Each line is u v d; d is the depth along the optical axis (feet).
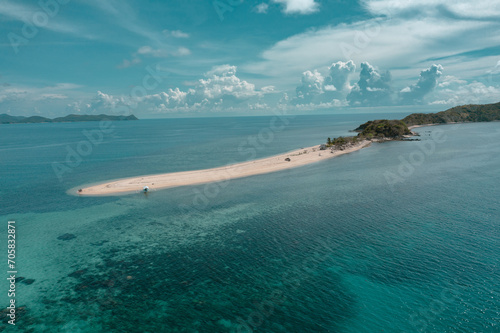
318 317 98.73
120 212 203.31
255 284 117.60
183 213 198.49
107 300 111.75
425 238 146.92
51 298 113.50
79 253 147.84
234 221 181.68
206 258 138.92
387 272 120.88
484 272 117.50
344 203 203.82
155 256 142.82
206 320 99.60
